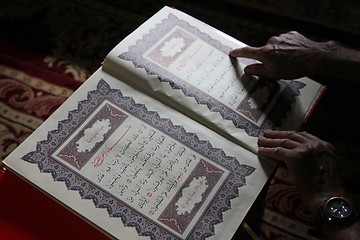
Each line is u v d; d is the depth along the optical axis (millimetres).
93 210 681
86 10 1550
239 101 828
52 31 1496
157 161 738
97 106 776
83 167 714
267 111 829
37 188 692
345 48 850
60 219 713
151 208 694
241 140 785
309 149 762
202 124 793
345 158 1285
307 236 1164
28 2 1552
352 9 1439
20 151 712
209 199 718
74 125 750
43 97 1354
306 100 859
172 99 800
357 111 1364
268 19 1559
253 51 857
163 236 676
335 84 1401
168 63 839
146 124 772
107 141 745
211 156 759
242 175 749
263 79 867
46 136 732
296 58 836
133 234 671
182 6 1580
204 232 689
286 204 1209
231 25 1545
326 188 760
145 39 858
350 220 733
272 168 767
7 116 1309
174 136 768
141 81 806
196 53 870
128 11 1560
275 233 1167
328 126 1334
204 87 827
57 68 1419
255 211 1189
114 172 717
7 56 1425
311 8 1480
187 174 734
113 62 814
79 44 1477
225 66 868
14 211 719
